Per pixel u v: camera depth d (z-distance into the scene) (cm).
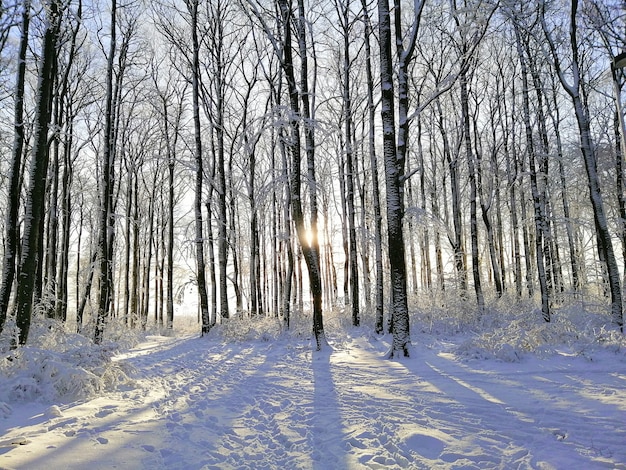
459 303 1479
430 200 2566
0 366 633
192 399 677
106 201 1462
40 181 835
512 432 446
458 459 387
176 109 2358
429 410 544
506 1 1060
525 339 892
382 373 816
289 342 1429
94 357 748
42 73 844
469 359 871
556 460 367
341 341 1333
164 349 1459
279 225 2711
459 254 1714
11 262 845
